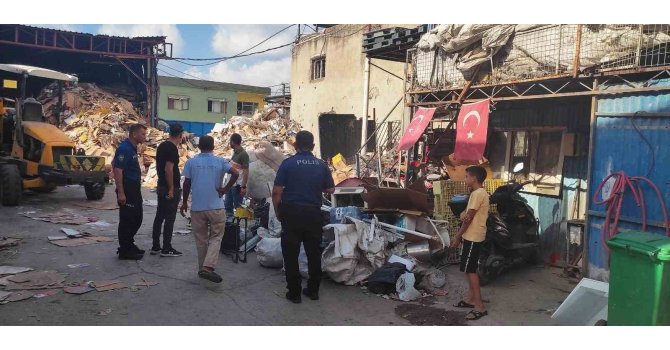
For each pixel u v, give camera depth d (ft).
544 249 24.17
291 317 15.34
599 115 19.17
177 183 21.88
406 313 16.15
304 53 69.56
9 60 77.87
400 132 49.08
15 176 32.04
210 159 18.37
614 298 13.16
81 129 63.31
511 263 21.15
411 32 31.32
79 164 33.91
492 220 20.03
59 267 19.22
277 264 20.39
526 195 25.39
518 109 26.12
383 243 19.86
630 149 18.24
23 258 20.30
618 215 18.35
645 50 18.34
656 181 17.44
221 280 17.98
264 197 29.60
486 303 17.51
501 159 27.09
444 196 23.47
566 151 23.11
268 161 30.58
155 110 81.61
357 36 58.34
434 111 25.67
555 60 20.48
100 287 16.98
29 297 15.76
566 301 16.12
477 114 23.12
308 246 16.89
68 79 40.16
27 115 36.27
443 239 21.98
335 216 22.15
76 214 30.71
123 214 20.45
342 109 60.95
